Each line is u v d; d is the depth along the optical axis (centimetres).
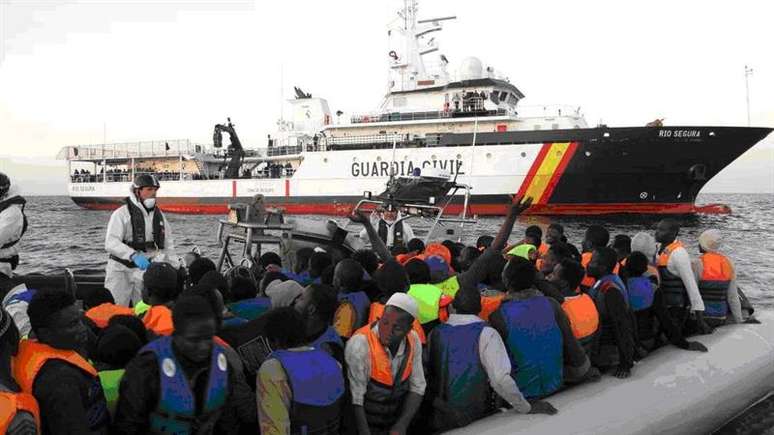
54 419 251
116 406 283
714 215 4244
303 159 4056
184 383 274
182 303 274
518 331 406
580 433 379
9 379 255
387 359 346
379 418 355
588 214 3328
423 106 3856
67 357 266
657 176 3203
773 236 2886
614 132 3128
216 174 4859
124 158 5294
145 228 602
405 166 3622
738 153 3189
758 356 555
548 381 411
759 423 513
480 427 373
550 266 584
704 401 468
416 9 4047
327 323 360
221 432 328
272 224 736
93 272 868
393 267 413
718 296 627
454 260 690
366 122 3984
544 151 3241
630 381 461
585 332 445
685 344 539
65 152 5516
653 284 545
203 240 2705
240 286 466
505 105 3759
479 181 3412
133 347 327
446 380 382
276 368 298
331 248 814
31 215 5256
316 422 298
